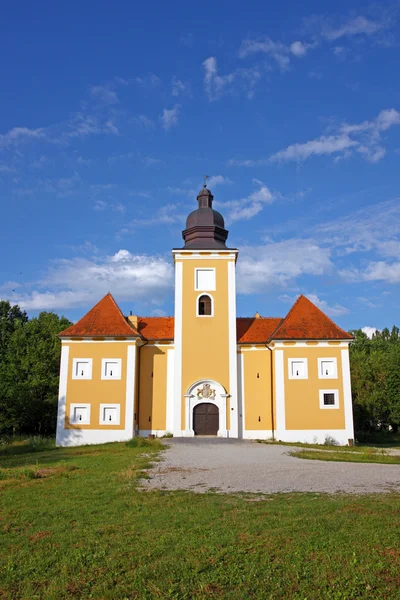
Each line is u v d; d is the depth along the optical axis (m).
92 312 42.53
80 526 11.85
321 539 10.36
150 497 14.59
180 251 42.47
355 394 65.25
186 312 41.72
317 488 15.62
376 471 19.20
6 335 66.62
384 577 8.72
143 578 8.89
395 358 64.12
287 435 38.09
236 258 43.22
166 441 35.62
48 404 59.41
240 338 42.53
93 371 39.75
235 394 40.34
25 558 9.94
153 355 42.38
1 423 56.88
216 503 13.55
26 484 17.47
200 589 8.47
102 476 18.80
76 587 8.69
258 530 11.03
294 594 8.26
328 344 39.44
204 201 46.09
